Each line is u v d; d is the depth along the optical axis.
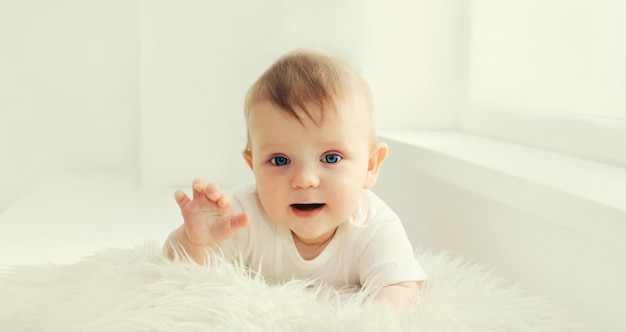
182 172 2.02
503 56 1.72
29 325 0.93
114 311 0.88
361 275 1.06
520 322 0.89
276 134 0.98
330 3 1.94
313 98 0.97
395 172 1.73
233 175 2.02
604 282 0.97
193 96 1.99
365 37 1.93
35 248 1.40
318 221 0.99
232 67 1.98
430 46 1.94
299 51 1.07
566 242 1.05
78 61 2.31
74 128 2.34
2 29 2.26
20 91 2.29
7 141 2.31
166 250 1.05
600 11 1.34
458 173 1.33
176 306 0.86
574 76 1.43
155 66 1.97
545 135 1.49
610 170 1.21
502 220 1.23
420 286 1.05
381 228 1.05
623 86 1.27
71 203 1.84
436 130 1.95
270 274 1.09
